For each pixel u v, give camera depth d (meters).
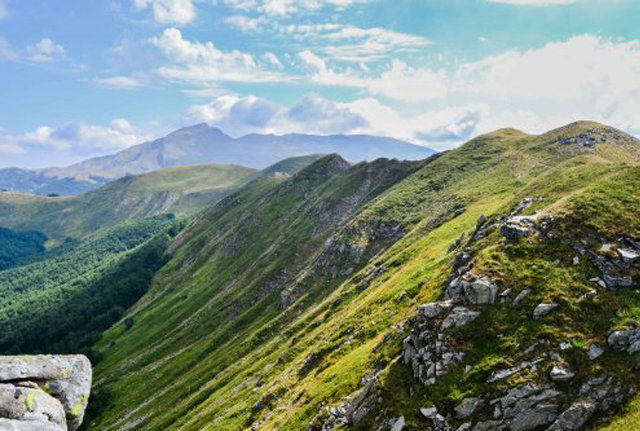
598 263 40.16
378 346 56.00
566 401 31.62
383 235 153.88
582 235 43.22
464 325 40.34
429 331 41.69
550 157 146.75
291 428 52.91
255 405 77.62
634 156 140.38
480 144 194.38
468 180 157.62
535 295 39.56
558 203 49.75
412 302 63.94
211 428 84.81
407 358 42.31
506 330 38.06
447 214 124.44
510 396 33.34
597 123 168.75
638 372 31.22
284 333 121.25
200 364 156.50
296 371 79.94
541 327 36.72
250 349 136.12
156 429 118.19
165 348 194.12
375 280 103.25
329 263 156.88
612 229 42.50
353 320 77.31
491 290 41.47
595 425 29.53
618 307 35.97
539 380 33.34
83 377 20.77
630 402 29.64
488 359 36.56
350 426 41.62
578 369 32.94
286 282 185.25
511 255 44.84
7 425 16.81
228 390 107.88
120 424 141.88
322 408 51.25
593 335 34.69
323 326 101.69
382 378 42.16
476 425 33.25
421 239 109.06
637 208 43.81
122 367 194.50
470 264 47.59
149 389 160.75
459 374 37.00
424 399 37.00
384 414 38.53
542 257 43.06
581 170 74.69
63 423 18.64
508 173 143.25
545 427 31.41
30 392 18.39
